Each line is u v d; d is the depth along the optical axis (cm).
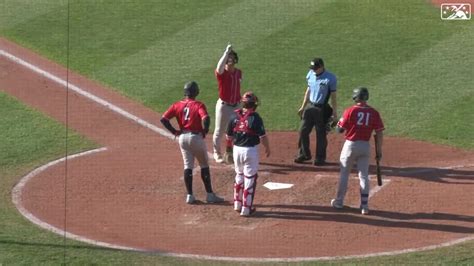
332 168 6253
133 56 8219
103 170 6241
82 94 7600
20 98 7481
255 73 7825
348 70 7819
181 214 5472
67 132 6906
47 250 4791
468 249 4819
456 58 7938
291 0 9106
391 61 7944
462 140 6725
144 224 5306
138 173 6181
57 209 5553
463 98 7331
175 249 4931
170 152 6588
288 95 7488
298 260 4741
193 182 6009
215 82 7712
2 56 8281
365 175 5384
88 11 9075
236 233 5175
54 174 6175
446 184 5903
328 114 6253
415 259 4697
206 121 5462
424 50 8100
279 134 6919
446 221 5288
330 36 8388
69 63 8156
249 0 9144
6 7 9250
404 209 5488
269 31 8494
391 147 6638
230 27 8619
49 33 8706
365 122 5294
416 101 7312
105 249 4862
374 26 8525
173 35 8544
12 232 5088
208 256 4812
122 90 7669
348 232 5156
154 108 7381
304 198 5697
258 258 4791
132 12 9012
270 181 5994
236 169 5431
